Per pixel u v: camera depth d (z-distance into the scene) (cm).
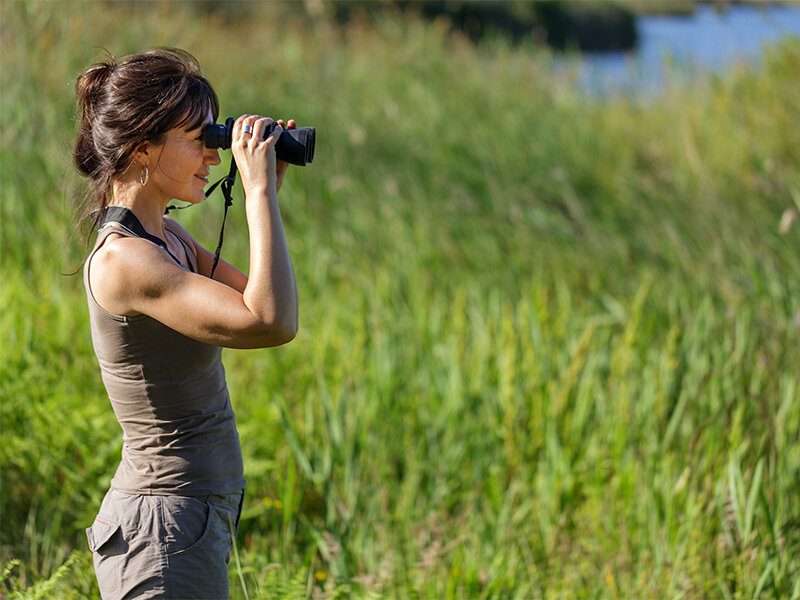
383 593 442
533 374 620
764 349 665
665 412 585
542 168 1143
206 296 260
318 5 1744
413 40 1638
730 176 1040
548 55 1553
